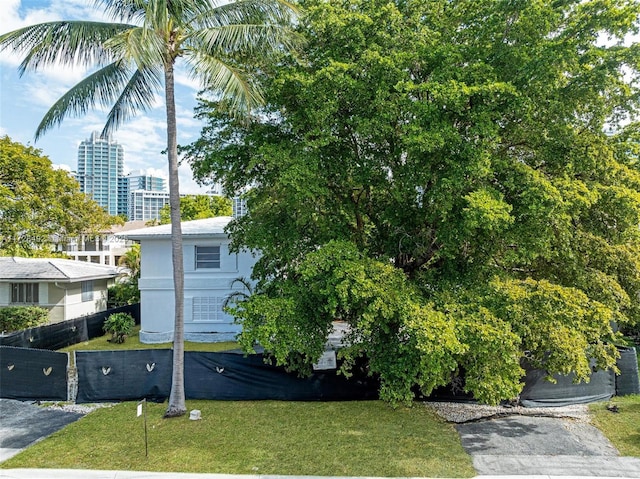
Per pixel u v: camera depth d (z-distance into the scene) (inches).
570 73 409.7
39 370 478.9
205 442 369.7
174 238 422.9
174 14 378.9
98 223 1167.6
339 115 401.7
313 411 443.2
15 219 895.1
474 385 348.2
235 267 749.3
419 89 348.8
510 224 355.3
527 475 317.1
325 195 421.4
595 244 410.3
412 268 463.2
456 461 339.6
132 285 1014.4
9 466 331.0
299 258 452.8
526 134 393.7
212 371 472.7
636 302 448.8
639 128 450.3
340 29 388.2
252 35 373.4
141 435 383.9
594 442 377.7
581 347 349.1
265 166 433.7
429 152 354.9
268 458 341.7
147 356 477.4
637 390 497.7
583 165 384.8
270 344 366.0
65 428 403.9
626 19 357.1
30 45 391.5
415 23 408.5
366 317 348.2
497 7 387.5
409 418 427.8
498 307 366.6
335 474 317.4
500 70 376.8
